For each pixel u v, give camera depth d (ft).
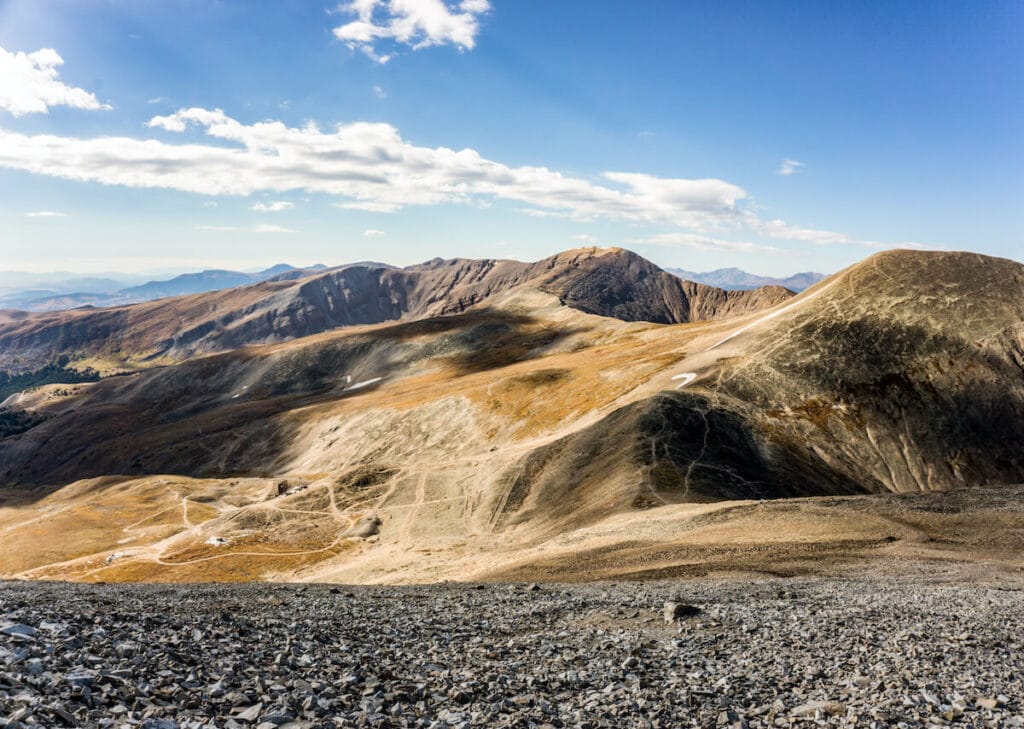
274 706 37.29
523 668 53.83
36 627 45.85
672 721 42.93
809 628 68.80
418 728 38.01
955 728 41.93
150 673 39.78
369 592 92.84
